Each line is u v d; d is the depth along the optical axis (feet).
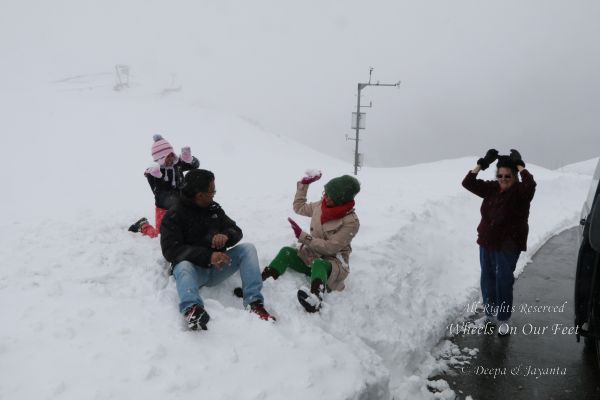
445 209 27.43
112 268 12.36
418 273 17.19
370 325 13.02
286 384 8.90
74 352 8.66
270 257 14.37
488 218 14.61
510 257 14.29
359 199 28.04
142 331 9.57
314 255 13.19
